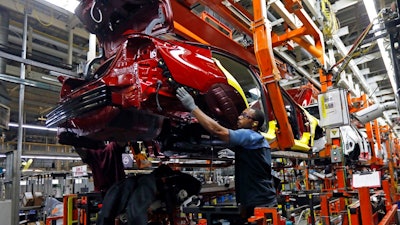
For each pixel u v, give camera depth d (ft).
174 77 7.24
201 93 7.87
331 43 18.42
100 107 6.73
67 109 7.34
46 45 31.12
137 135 7.97
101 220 7.67
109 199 7.82
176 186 8.66
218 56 10.72
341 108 15.23
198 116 7.09
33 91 35.24
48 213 25.21
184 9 11.96
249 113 8.32
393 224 14.28
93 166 10.51
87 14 9.33
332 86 16.30
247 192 7.75
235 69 12.67
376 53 26.00
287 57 22.36
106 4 8.96
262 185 7.73
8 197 11.68
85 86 7.44
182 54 7.73
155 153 11.92
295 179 29.30
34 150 46.16
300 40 16.58
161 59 7.20
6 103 25.96
